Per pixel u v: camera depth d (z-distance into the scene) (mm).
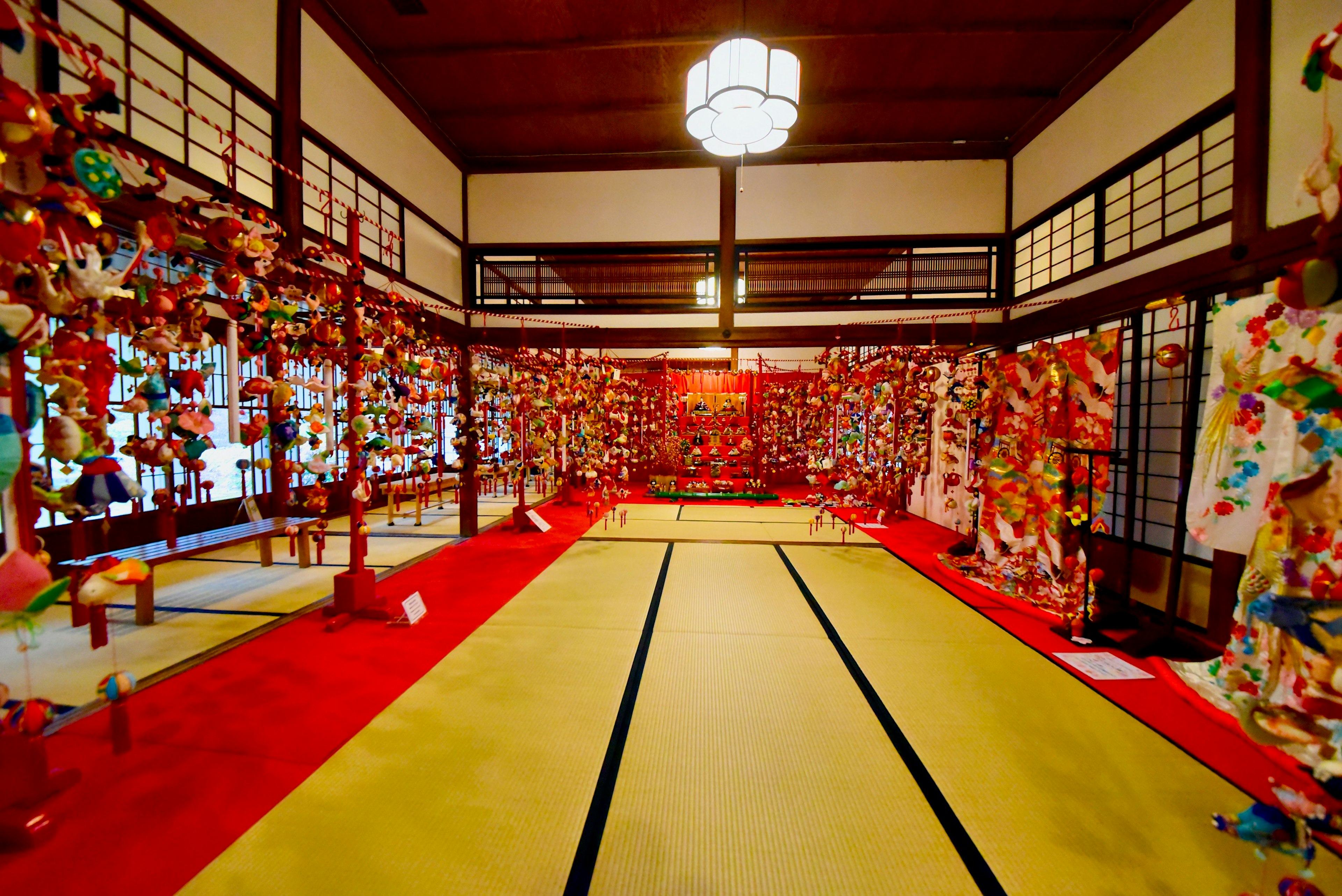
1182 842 1514
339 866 1393
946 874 1400
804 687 2383
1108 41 3980
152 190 2051
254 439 2682
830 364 5453
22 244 1292
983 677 2492
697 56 4352
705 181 5621
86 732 1960
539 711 2156
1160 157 3561
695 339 5707
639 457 9172
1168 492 3320
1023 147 5117
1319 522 1211
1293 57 2600
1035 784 1751
